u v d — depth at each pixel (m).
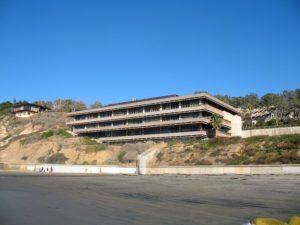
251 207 19.28
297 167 39.84
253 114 129.12
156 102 86.56
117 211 18.27
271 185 30.88
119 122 95.88
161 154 64.19
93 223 14.95
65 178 50.00
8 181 43.72
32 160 87.50
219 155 54.31
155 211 18.22
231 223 14.77
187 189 30.80
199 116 79.12
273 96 130.25
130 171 62.72
